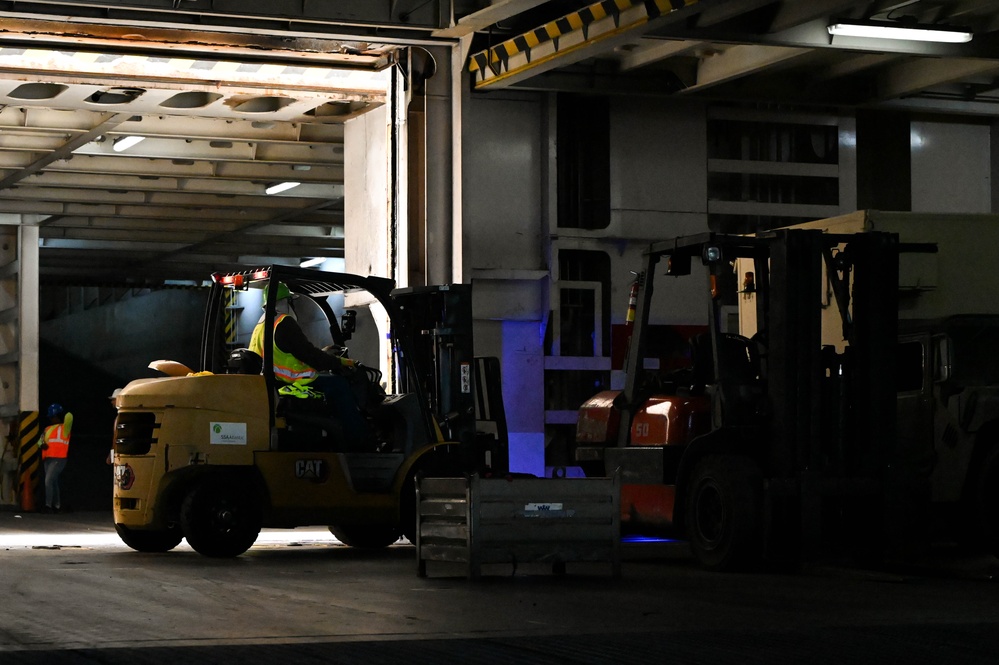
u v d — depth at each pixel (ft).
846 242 72.74
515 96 105.81
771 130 112.57
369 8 94.38
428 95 103.09
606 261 108.58
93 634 44.88
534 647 42.80
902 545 71.36
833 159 113.50
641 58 100.32
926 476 74.43
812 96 107.65
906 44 90.38
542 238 106.52
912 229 81.66
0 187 151.53
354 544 88.53
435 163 103.35
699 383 78.13
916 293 82.12
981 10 89.71
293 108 119.14
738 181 111.24
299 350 79.97
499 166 105.40
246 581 63.10
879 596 58.18
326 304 87.10
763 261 75.77
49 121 127.03
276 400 79.36
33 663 38.99
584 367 106.93
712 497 71.41
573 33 90.79
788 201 112.47
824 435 72.02
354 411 81.25
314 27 94.58
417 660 40.09
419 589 59.98
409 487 81.30
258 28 93.04
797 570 70.33
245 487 78.07
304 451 79.10
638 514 80.74
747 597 57.52
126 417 79.41
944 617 51.01
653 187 108.88
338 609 52.16
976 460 72.02
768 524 68.90
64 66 105.19
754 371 74.69
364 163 120.37
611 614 51.34
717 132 111.24
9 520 131.34
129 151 138.21
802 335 71.20
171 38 99.81
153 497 77.56
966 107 111.65
